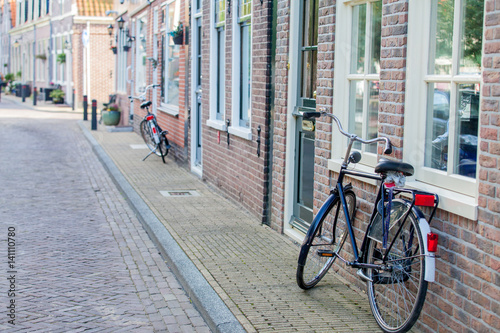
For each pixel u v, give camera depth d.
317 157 5.79
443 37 4.04
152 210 8.01
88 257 6.18
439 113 4.07
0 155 13.95
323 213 4.79
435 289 3.89
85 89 25.92
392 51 4.42
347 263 4.47
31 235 7.02
